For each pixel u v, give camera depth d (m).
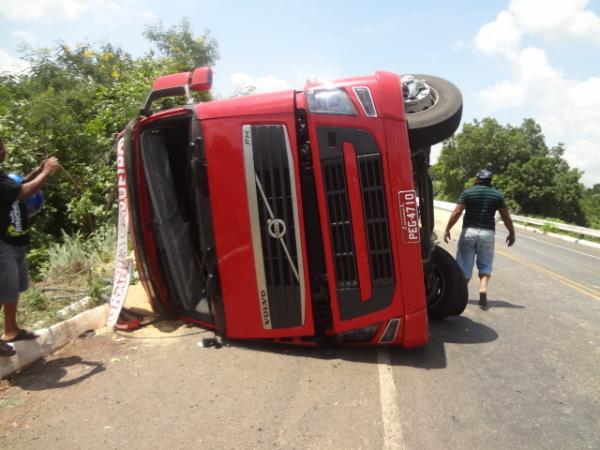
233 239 4.95
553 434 3.60
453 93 5.68
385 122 4.70
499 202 6.78
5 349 4.38
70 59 14.38
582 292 8.48
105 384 4.35
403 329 4.80
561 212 46.78
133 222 5.66
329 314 5.16
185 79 5.70
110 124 10.78
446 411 3.91
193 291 5.71
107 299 6.20
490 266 6.98
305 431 3.59
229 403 4.01
